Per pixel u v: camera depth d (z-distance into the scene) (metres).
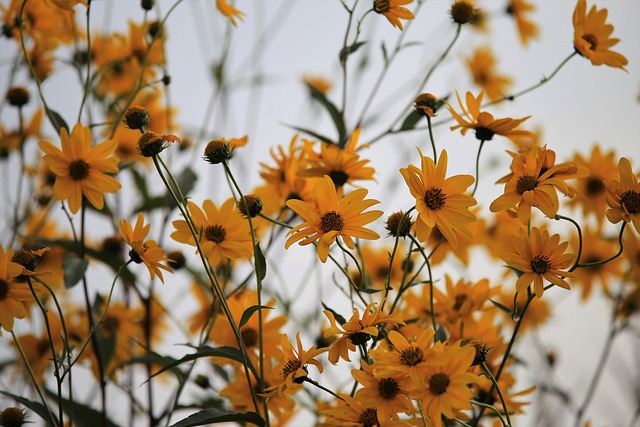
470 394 1.71
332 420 1.78
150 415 2.11
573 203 2.28
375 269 2.26
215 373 2.09
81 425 2.04
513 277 2.19
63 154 1.89
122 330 2.19
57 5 2.01
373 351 1.74
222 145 1.83
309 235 1.80
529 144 2.12
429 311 1.97
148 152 1.81
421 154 1.80
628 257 2.24
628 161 1.78
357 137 2.04
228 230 1.91
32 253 1.85
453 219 1.80
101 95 2.36
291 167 2.05
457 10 2.12
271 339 1.99
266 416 1.80
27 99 2.26
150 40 2.29
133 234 1.85
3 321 1.82
